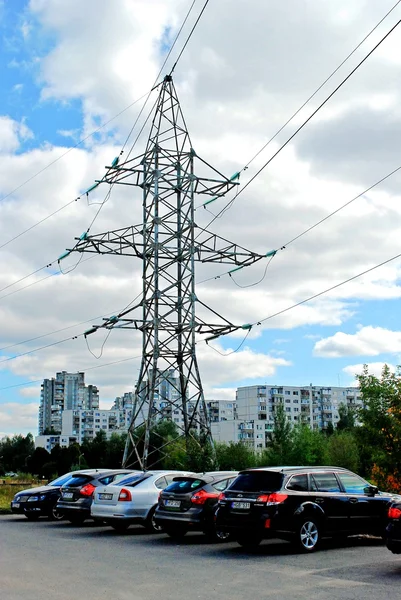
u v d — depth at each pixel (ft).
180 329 101.65
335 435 225.15
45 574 37.52
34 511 74.28
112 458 289.53
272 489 46.21
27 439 494.18
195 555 45.50
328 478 49.03
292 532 45.55
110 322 101.50
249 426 446.19
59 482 78.84
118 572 38.32
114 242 102.73
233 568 39.81
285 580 35.70
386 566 40.32
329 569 39.27
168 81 108.78
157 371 100.27
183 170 106.63
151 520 59.26
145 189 106.73
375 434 67.72
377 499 50.34
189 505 53.52
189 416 103.86
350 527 48.34
